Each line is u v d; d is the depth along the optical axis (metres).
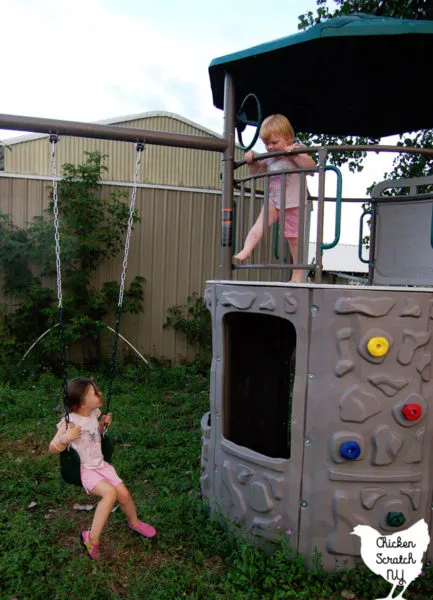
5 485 3.98
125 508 3.24
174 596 2.74
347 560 2.96
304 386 2.98
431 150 3.27
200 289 8.72
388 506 2.94
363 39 3.56
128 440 5.15
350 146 3.14
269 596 2.76
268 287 3.11
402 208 4.54
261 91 4.52
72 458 3.08
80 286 7.93
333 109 4.99
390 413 2.93
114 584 2.88
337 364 2.90
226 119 3.86
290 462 3.00
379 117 5.16
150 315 8.52
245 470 3.17
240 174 10.64
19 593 2.71
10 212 7.98
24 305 7.63
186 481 4.15
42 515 3.59
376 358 2.89
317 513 2.96
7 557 2.98
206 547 3.18
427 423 2.98
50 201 7.94
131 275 8.42
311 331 2.96
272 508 3.05
